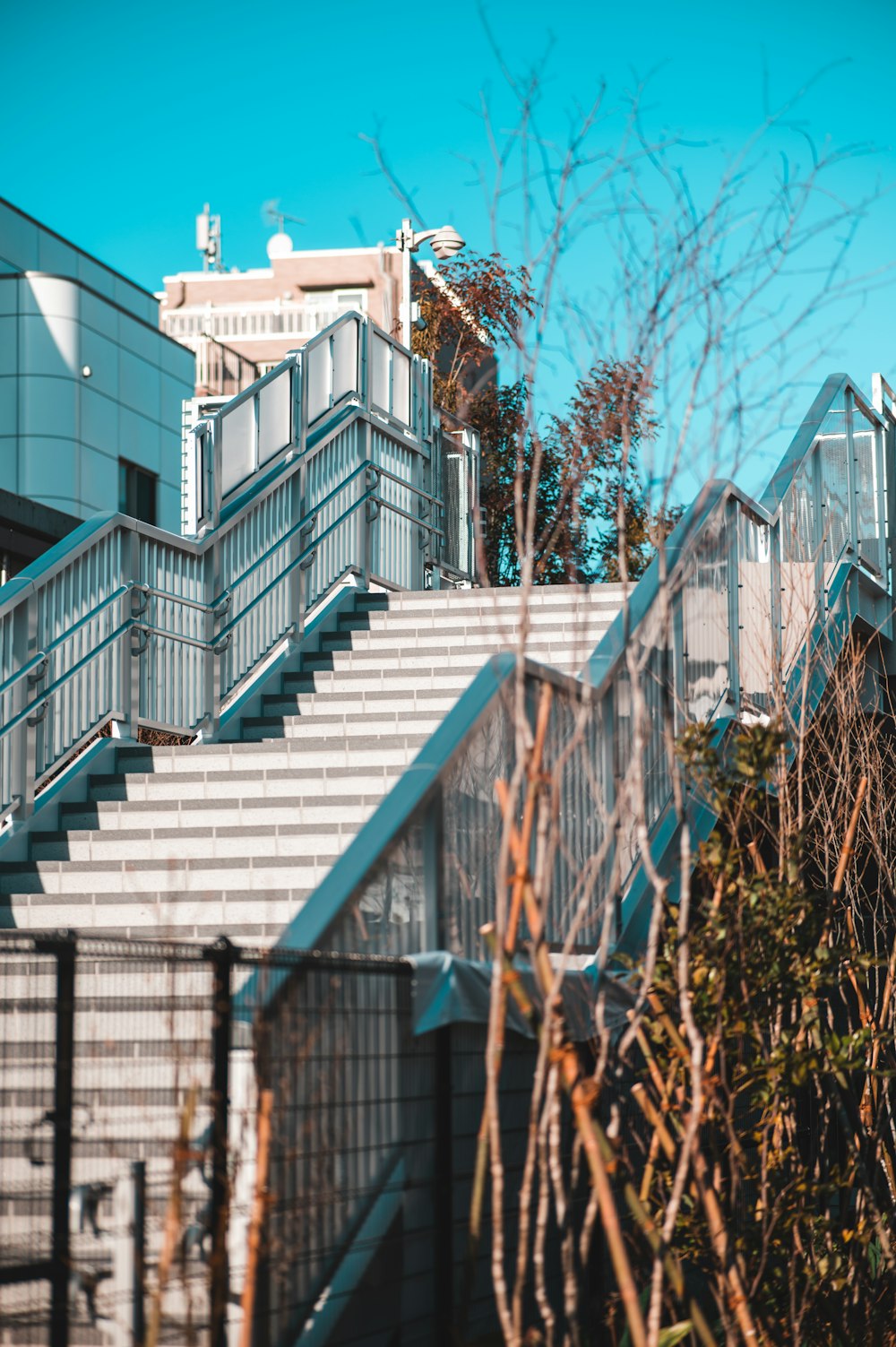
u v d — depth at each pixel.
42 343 29.59
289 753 9.91
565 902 6.61
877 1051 7.52
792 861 6.41
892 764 11.08
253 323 51.72
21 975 5.77
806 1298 6.23
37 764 9.43
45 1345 4.44
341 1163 4.66
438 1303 5.16
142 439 32.34
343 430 14.09
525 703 6.39
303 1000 4.52
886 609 13.03
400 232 23.23
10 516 19.33
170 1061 4.77
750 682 9.92
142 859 9.09
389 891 5.28
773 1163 6.36
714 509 8.98
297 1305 4.39
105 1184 4.48
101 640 10.10
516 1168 5.81
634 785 5.02
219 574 11.55
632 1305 4.68
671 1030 5.90
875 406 13.38
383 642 12.65
